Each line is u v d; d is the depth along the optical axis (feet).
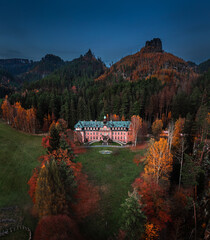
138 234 60.90
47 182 71.51
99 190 111.75
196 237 61.26
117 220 86.02
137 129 198.08
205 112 138.92
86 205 95.71
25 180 115.14
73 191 92.53
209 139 122.72
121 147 201.87
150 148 109.70
